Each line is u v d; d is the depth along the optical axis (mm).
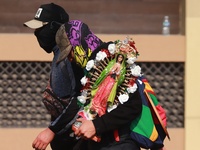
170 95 20453
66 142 13961
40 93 20391
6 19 20656
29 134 20203
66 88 13680
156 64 20359
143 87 12703
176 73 20453
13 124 20391
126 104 12266
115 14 20703
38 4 20656
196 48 20172
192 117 20266
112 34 20594
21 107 20406
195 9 20125
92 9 20703
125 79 12344
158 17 20750
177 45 20172
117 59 12359
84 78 12602
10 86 20359
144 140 12578
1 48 20016
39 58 20078
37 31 14141
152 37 20125
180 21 20688
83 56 12852
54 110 13867
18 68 20281
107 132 12469
